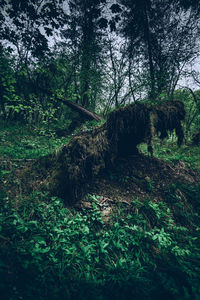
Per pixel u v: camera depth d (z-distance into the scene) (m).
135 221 2.34
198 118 7.13
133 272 1.68
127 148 3.43
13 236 1.74
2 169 3.16
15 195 2.58
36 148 4.79
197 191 3.03
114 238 2.05
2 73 4.44
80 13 6.29
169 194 2.89
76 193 2.59
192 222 2.53
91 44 6.93
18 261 1.50
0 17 4.05
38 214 2.22
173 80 6.55
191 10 5.85
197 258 1.84
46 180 2.87
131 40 6.84
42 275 1.49
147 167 3.38
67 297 1.39
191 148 5.69
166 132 3.32
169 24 6.75
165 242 1.97
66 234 1.92
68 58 7.18
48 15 3.92
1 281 1.32
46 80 7.34
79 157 2.76
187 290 1.45
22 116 7.89
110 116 3.06
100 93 7.97
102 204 2.50
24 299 1.29
